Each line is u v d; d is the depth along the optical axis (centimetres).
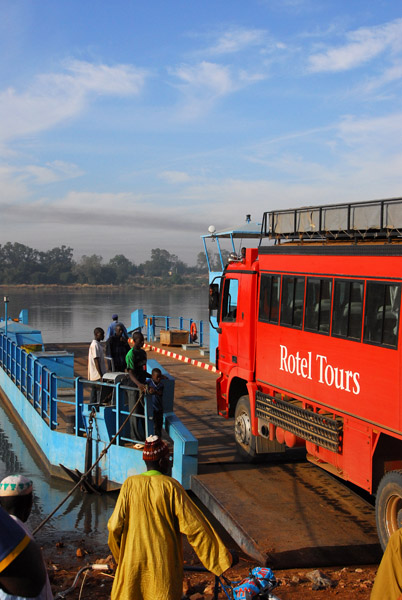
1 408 1839
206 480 894
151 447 412
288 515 752
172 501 392
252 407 960
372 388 651
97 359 1173
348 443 697
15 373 1712
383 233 655
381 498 632
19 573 244
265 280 920
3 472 1171
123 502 398
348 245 702
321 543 669
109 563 681
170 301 12262
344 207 719
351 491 852
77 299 13388
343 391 707
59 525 882
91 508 960
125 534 398
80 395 1098
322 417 744
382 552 652
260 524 721
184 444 916
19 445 1395
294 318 827
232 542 766
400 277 608
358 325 679
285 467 966
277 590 570
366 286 666
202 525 387
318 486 872
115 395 1038
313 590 568
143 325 2806
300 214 822
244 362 988
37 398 1406
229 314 1069
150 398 981
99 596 593
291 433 831
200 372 1938
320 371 758
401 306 604
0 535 245
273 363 891
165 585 384
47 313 7688
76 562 729
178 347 2511
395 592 311
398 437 606
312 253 782
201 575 646
